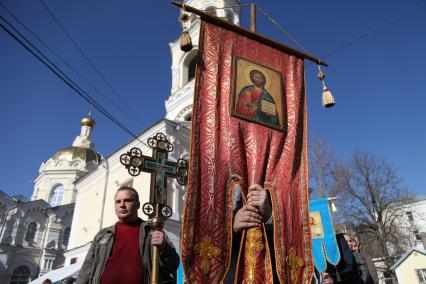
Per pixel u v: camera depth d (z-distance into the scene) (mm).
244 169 3793
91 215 22656
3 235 32719
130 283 3184
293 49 5062
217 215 3387
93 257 3393
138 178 19438
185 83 24969
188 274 3014
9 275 31797
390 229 27156
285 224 3703
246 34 4668
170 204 17391
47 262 33875
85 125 47531
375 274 5953
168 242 3404
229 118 3990
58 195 40875
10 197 34219
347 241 5969
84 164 42562
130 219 3639
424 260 23750
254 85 4395
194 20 25672
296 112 4605
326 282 5051
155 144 4355
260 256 3217
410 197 28484
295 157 4254
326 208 6945
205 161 3600
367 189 27594
